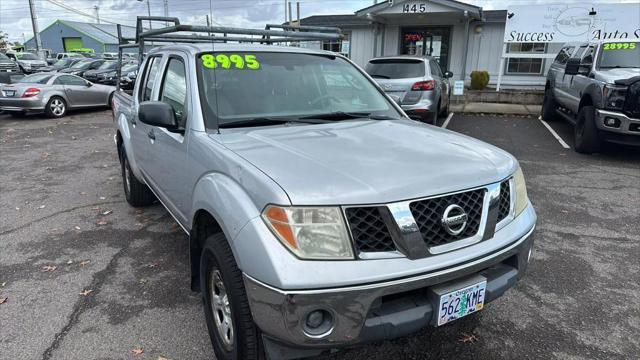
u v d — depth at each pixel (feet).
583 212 17.21
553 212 17.20
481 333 9.86
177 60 11.87
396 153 8.39
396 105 12.75
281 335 6.74
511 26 47.09
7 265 12.98
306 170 7.41
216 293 8.68
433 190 7.25
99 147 30.73
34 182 21.84
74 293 11.42
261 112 10.49
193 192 9.50
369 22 59.47
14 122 43.68
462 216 7.42
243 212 7.16
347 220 6.76
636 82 23.02
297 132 9.62
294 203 6.72
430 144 9.14
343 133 9.67
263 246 6.73
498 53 56.34
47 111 46.19
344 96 12.06
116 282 11.96
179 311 10.62
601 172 22.77
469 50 57.26
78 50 195.93
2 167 24.99
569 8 45.03
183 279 12.10
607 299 11.19
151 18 15.40
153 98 12.80
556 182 21.08
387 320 6.95
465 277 7.64
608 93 24.09
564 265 12.93
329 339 6.72
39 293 11.43
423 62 30.78
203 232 9.41
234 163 7.92
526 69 55.72
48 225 16.02
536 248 14.05
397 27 59.36
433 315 7.31
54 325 10.09
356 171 7.43
